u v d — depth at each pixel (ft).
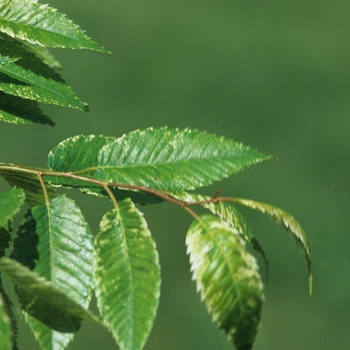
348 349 37.52
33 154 44.70
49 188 7.90
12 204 6.30
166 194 7.41
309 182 48.57
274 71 59.00
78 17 60.90
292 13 64.08
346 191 48.24
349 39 62.44
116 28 60.54
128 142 7.75
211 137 7.66
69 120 48.55
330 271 41.93
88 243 6.66
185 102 56.24
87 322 33.24
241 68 59.41
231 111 55.83
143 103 55.26
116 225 6.63
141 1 62.64
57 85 8.04
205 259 6.34
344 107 56.18
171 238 41.45
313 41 61.72
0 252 7.97
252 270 6.31
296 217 45.85
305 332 37.81
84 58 56.70
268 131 54.34
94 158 7.93
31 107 8.56
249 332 6.26
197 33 62.59
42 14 7.88
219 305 6.23
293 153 51.85
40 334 6.29
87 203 40.24
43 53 10.09
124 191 7.79
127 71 57.47
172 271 40.01
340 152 52.13
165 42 60.44
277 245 42.63
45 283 5.64
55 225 6.75
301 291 40.70
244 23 63.00
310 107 56.75
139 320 6.18
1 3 7.84
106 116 53.21
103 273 6.39
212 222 6.54
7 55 8.06
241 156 7.54
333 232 44.47
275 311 38.86
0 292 6.49
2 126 44.45
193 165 7.54
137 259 6.45
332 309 39.68
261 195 46.55
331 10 65.26
